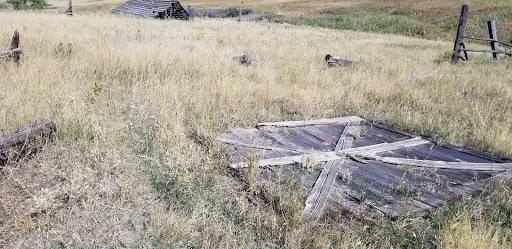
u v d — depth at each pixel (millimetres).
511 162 5406
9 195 3861
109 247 3252
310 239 3350
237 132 6152
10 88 6840
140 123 5934
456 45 14836
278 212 3838
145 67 9680
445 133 6750
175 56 10773
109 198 3877
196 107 7203
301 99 8477
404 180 4621
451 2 49688
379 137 6398
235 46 15352
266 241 3420
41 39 12055
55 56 10367
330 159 5105
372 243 3414
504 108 8273
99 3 66750
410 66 12984
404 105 8781
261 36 21312
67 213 3588
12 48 8789
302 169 4848
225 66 10625
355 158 5188
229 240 3355
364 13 51094
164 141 5312
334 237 3412
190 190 4043
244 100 7996
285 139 5992
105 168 4230
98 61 9609
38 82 7453
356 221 3695
